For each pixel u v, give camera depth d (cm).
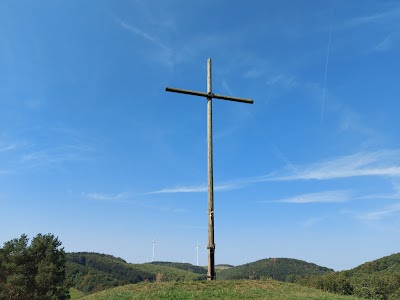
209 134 1716
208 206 1642
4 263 7438
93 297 1431
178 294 1327
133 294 1358
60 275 8112
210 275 1612
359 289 8638
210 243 1628
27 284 7462
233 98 1780
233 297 1306
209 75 1778
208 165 1680
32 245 8019
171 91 1689
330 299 1390
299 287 1617
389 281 10319
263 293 1393
